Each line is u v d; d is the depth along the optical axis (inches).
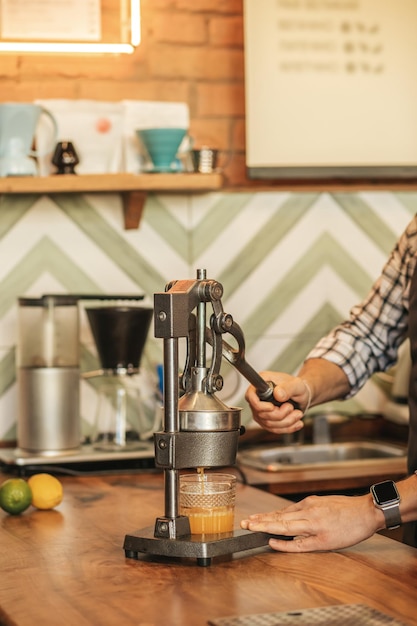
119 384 120.5
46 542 77.6
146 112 127.4
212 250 133.0
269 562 69.0
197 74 133.4
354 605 58.1
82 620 57.2
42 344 113.5
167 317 67.3
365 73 136.6
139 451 114.0
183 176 120.9
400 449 127.0
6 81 127.6
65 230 127.9
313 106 135.2
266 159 134.0
